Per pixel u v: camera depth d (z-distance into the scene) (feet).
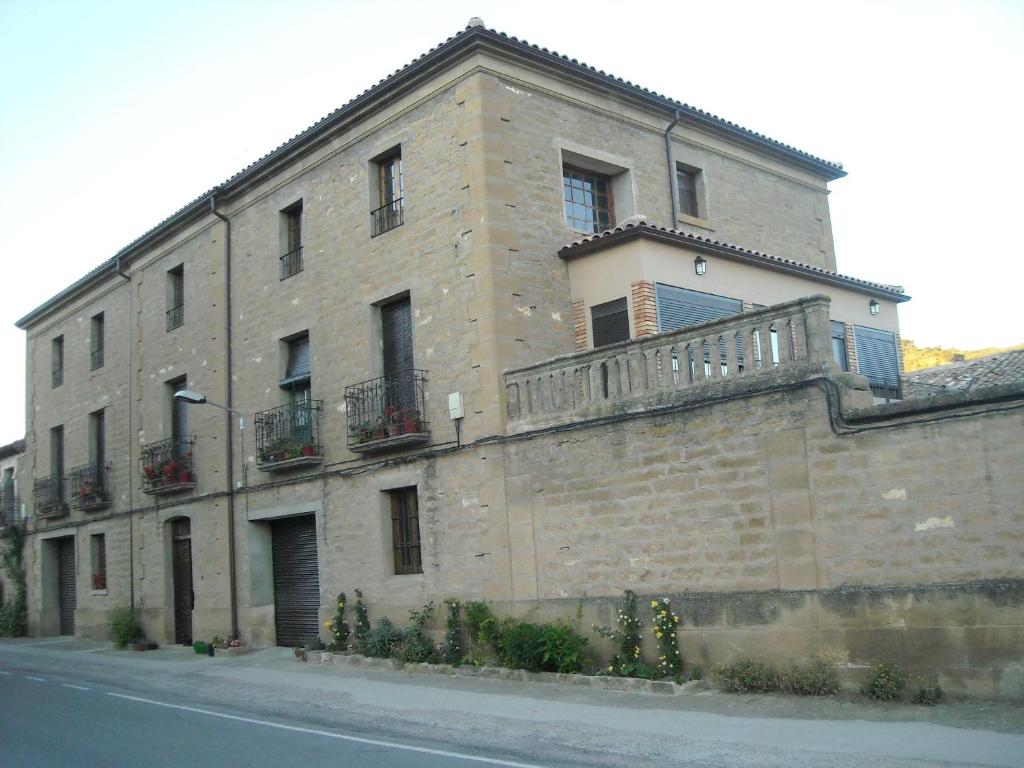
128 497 78.18
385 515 52.85
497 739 31.17
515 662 42.73
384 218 55.36
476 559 46.85
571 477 43.32
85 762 29.40
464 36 48.88
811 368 36.11
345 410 55.88
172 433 73.61
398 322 54.03
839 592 34.55
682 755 27.37
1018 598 30.76
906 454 33.53
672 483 39.70
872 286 58.90
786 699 34.04
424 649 47.55
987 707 30.37
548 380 44.83
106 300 84.28
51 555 91.15
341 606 54.29
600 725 32.27
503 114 50.01
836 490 34.99
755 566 36.88
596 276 49.52
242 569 63.31
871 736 28.02
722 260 51.19
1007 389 31.65
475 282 48.24
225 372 66.39
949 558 32.32
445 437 49.14
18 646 80.84
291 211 63.41
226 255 67.72
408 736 32.32
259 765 27.86
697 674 37.55
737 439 37.83
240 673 52.13
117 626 72.54
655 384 40.91
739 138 64.18
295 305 60.80
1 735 35.29
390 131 54.60
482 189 48.42
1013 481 31.32
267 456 59.93
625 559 41.04
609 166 55.72
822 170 71.15
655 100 57.77
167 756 29.84
